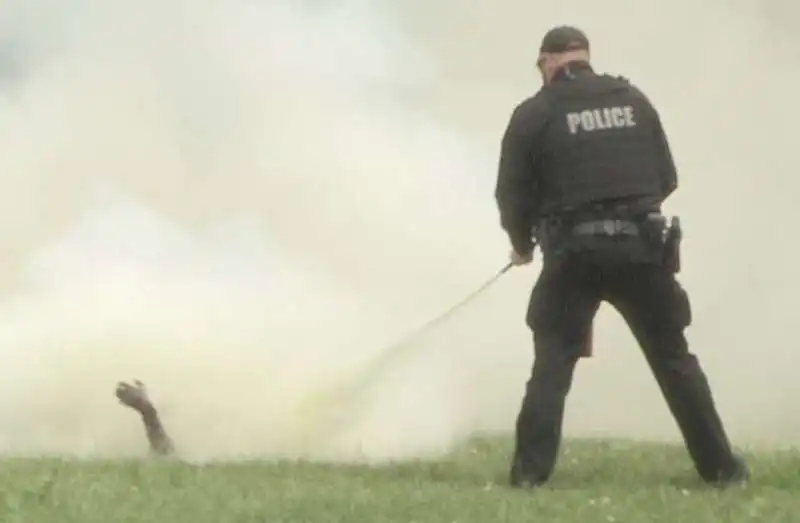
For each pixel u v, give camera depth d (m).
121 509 15.48
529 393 18.92
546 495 17.19
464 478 19.80
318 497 16.30
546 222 18.80
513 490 17.97
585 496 17.16
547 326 18.98
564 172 18.50
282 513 15.27
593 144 18.48
